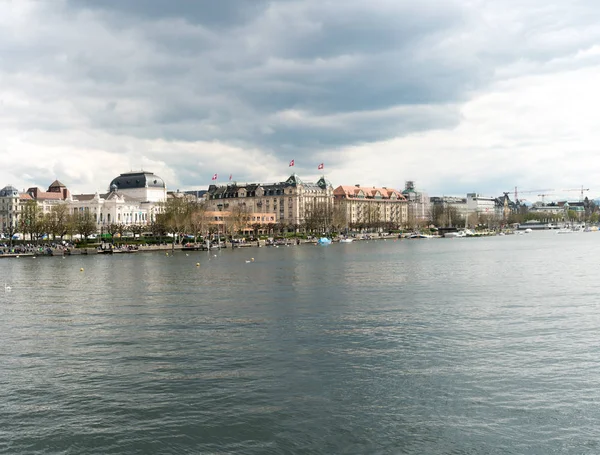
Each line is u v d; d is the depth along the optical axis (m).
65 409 50.59
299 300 102.00
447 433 45.28
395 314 87.19
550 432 45.19
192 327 79.69
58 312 93.44
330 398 52.06
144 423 47.72
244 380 56.78
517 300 98.75
